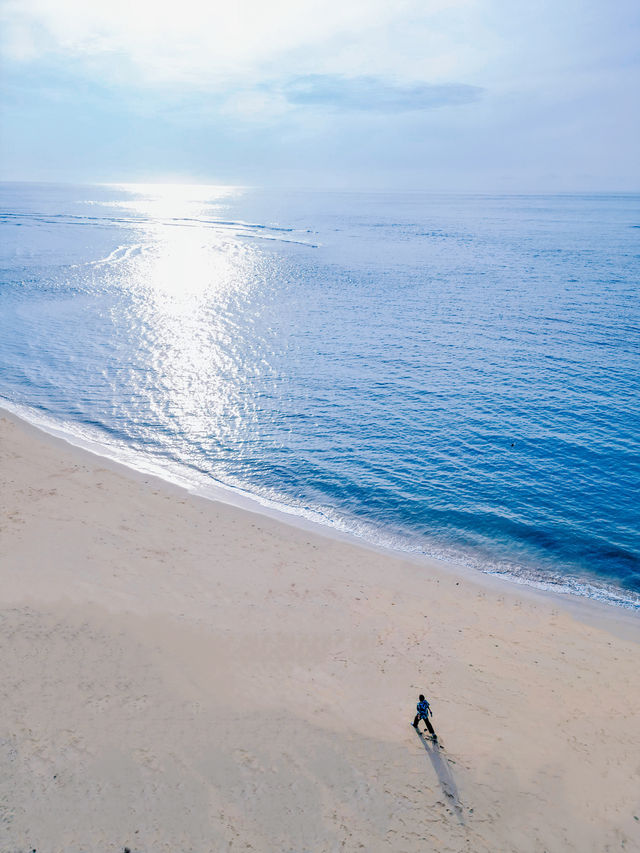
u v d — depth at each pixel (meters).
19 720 15.13
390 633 21.38
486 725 16.86
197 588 22.88
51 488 30.78
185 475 35.31
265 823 13.09
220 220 195.75
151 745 14.86
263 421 43.12
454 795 14.27
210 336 63.50
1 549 23.59
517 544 28.89
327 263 108.31
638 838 13.46
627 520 30.80
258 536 28.44
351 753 15.28
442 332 64.25
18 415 42.28
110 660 17.83
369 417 43.69
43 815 12.71
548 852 13.05
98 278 92.38
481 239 143.38
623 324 65.50
